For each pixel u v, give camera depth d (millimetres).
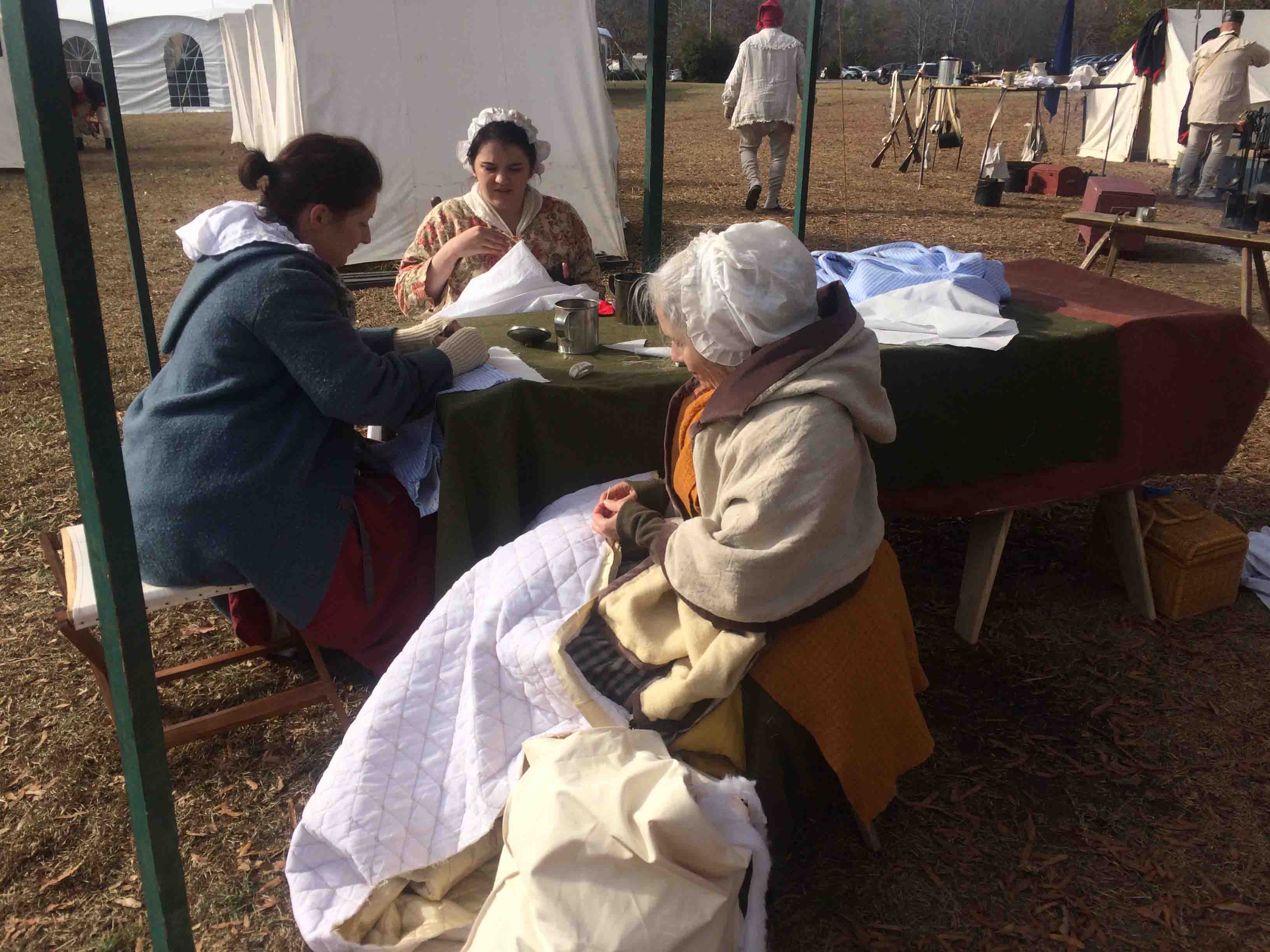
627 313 3014
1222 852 2121
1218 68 10055
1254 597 3107
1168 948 1895
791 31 23953
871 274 2957
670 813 1475
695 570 1709
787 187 12000
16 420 4609
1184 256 7910
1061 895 2020
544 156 3529
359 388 2199
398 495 2508
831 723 1806
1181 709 2582
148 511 2201
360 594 2420
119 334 6055
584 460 2459
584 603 1938
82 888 2059
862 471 1847
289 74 7777
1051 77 13305
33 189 1220
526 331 2783
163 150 16531
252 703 2400
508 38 6973
